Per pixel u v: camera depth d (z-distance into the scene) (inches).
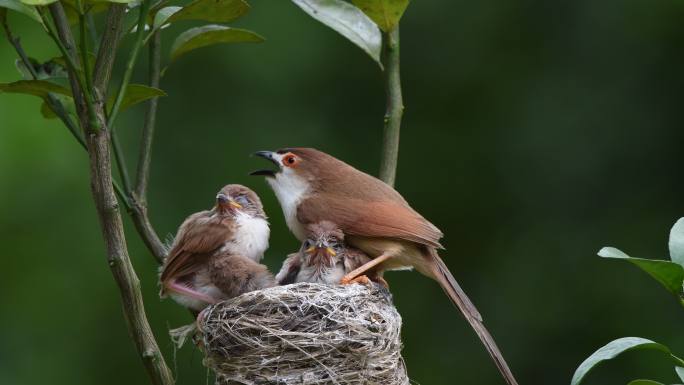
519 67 627.5
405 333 594.9
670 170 604.1
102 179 239.1
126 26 286.5
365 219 323.9
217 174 585.0
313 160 346.3
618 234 598.9
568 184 611.8
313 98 609.9
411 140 628.4
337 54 612.1
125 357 538.0
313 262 319.9
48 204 537.0
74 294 536.7
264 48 608.4
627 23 616.4
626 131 609.6
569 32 624.7
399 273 600.7
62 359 530.9
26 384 525.3
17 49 276.8
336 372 273.3
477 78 628.7
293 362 273.1
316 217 332.8
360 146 607.5
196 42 296.2
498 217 617.0
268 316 276.7
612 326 586.6
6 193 532.4
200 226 310.2
